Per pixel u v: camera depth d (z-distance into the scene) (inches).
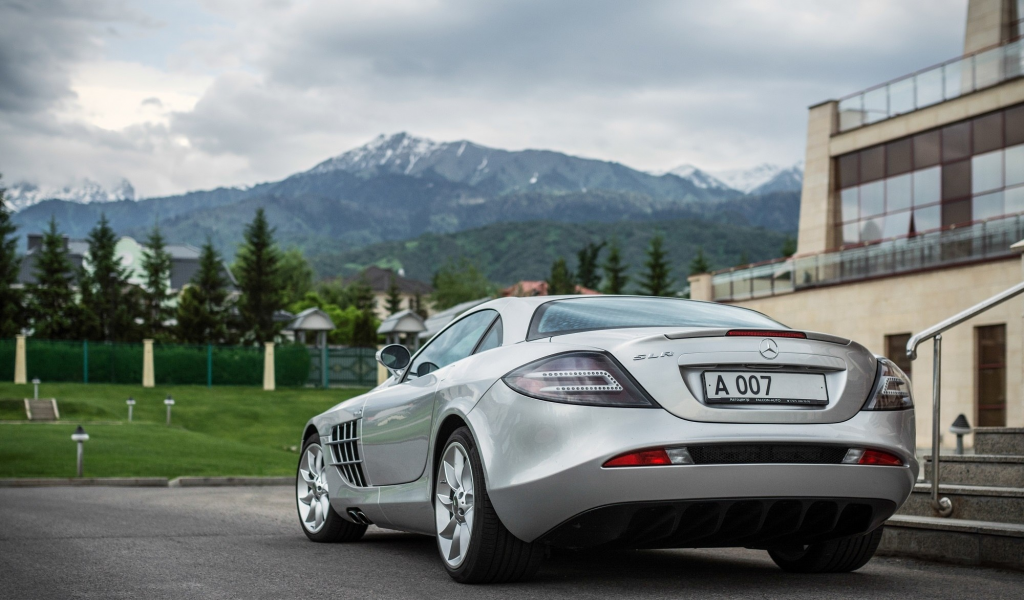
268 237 2669.8
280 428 1381.6
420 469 186.5
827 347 157.5
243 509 356.2
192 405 1520.7
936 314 913.5
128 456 796.6
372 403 214.5
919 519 200.7
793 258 1106.1
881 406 158.1
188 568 186.9
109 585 165.9
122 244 3280.0
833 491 150.5
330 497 233.5
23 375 1630.2
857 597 152.2
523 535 154.7
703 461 144.6
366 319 3105.3
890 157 1088.2
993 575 177.2
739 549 223.5
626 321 173.2
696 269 3905.0
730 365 150.4
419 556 208.5
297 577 175.5
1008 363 834.2
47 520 299.0
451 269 4845.0
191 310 2475.4
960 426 389.7
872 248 1005.2
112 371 1704.0
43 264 2541.8
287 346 1819.6
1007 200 941.8
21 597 154.1
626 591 157.6
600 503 143.9
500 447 154.5
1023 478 208.4
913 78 1056.2
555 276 3946.9
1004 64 954.1
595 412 145.8
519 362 159.2
